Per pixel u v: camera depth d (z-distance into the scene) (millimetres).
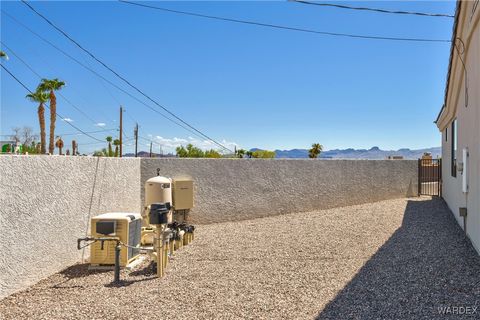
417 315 4652
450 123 13812
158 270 6461
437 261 7074
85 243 7578
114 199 8922
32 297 5473
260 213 13266
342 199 16125
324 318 4641
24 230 5812
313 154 68562
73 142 45406
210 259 7605
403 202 17219
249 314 4805
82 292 5688
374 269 6676
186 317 4730
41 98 42375
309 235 9914
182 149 53594
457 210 11492
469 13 7715
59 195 6723
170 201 9641
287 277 6316
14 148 25547
